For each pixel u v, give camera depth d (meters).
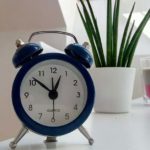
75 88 0.42
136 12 1.34
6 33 1.39
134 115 0.71
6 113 1.43
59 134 0.40
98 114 0.73
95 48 0.73
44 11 1.25
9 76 1.40
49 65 0.42
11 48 1.39
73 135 0.49
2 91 1.42
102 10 1.40
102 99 0.73
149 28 1.34
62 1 1.22
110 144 0.42
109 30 0.72
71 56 0.42
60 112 0.41
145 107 0.89
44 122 0.40
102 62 0.74
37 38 1.34
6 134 1.42
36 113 0.40
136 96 1.33
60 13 1.24
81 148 0.40
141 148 0.40
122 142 0.43
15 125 1.42
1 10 1.29
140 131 0.51
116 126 0.57
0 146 0.42
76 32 1.43
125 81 0.72
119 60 0.73
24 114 0.40
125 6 1.36
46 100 0.41
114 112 0.73
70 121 0.41
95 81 0.73
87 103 0.42
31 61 0.41
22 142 0.44
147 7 1.34
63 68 0.42
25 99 0.40
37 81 0.41
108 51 0.73
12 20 1.34
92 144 0.42
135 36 0.73
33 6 1.23
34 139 0.46
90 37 0.72
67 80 0.42
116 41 0.72
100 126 0.57
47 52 0.43
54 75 0.42
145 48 1.35
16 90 0.40
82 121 0.41
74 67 0.42
